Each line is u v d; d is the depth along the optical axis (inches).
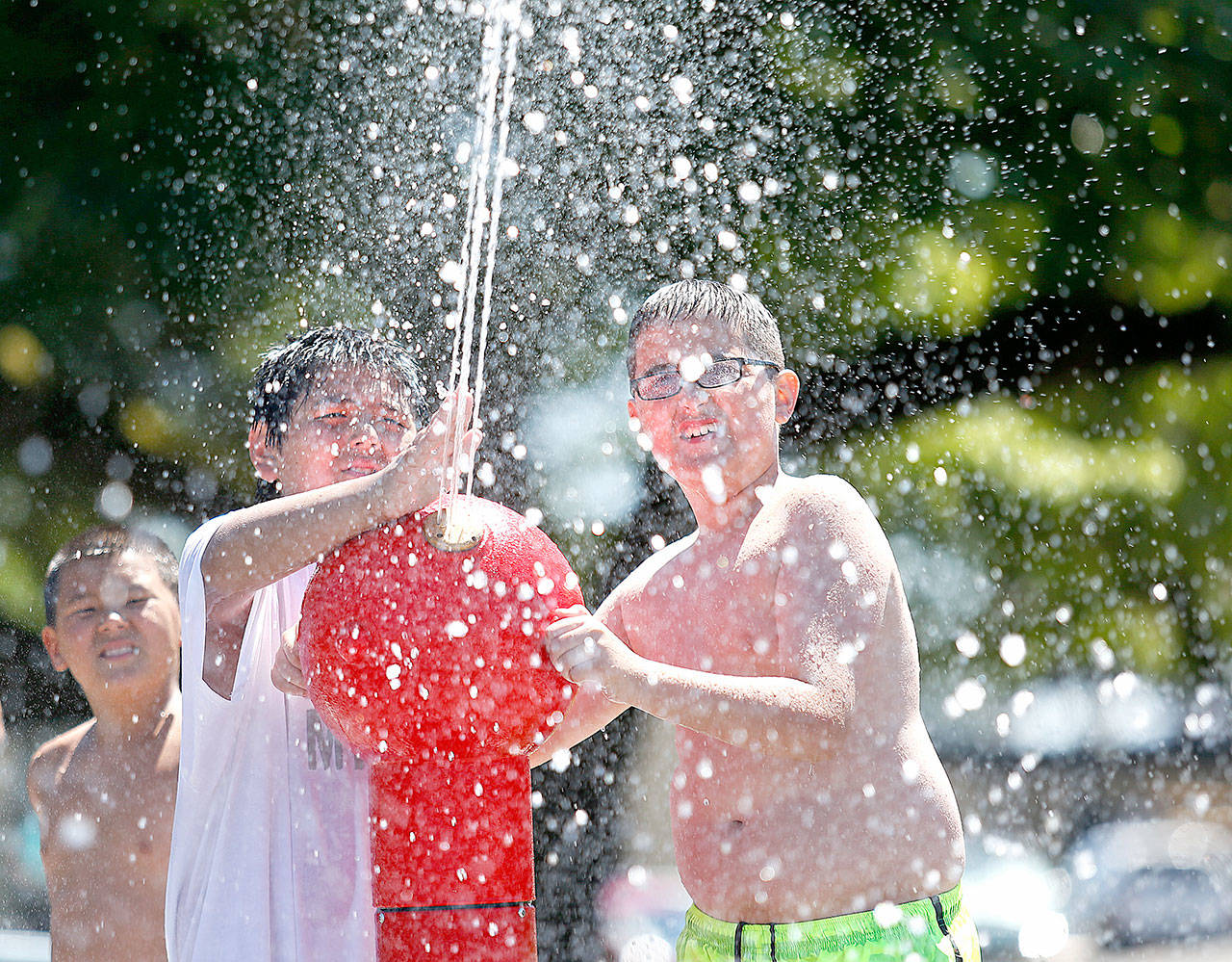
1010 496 581.9
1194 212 581.9
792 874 196.1
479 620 180.4
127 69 517.0
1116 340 609.0
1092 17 565.0
